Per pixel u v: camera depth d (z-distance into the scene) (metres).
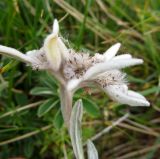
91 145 0.07
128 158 0.11
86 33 0.12
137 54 0.12
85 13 0.10
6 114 0.10
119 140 0.11
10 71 0.10
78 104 0.06
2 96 0.10
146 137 0.12
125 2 0.13
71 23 0.12
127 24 0.13
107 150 0.11
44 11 0.10
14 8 0.10
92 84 0.06
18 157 0.10
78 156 0.06
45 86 0.10
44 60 0.06
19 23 0.10
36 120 0.10
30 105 0.10
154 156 0.12
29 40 0.10
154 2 0.14
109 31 0.12
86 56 0.06
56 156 0.10
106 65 0.06
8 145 0.10
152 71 0.13
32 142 0.10
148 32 0.12
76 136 0.06
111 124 0.11
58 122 0.09
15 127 0.10
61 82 0.06
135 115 0.12
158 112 0.12
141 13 0.13
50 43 0.05
